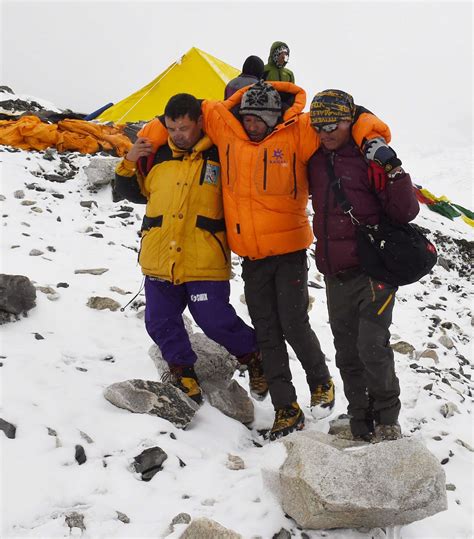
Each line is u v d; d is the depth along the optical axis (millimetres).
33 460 3445
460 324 8070
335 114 3715
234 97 4137
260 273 4234
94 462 3594
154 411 4094
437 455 4430
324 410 4414
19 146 10516
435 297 8938
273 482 3490
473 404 5574
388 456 3344
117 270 6789
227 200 4152
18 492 3232
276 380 4301
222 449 4074
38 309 5203
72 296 5699
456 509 3779
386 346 3861
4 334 4742
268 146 3996
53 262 6625
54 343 4781
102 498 3363
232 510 3469
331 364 5695
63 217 8172
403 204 3729
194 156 4215
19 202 8273
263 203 4055
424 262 3805
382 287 3855
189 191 4199
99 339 5066
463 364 6719
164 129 4305
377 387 3840
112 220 8461
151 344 5168
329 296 4066
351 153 3846
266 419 4621
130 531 3176
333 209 3889
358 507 3188
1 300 4875
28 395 3977
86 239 7566
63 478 3410
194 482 3639
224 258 4316
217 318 4312
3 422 3625
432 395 5363
